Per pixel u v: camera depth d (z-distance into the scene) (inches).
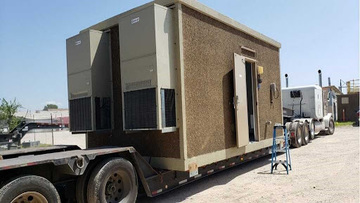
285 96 586.6
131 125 198.5
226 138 242.8
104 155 172.6
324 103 629.9
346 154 367.6
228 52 253.8
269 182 247.4
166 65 192.7
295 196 204.8
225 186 238.7
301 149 436.5
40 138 828.0
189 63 206.7
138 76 195.3
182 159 195.0
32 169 144.9
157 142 208.1
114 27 227.3
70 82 232.1
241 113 255.9
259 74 303.3
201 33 220.7
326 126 618.8
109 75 228.4
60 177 158.4
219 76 239.3
